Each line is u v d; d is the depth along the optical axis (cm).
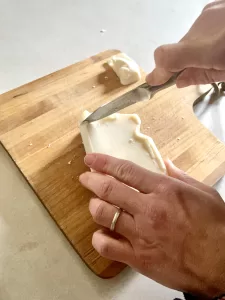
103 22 34
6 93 25
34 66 29
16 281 18
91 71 28
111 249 18
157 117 26
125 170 19
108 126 24
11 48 29
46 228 20
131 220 18
